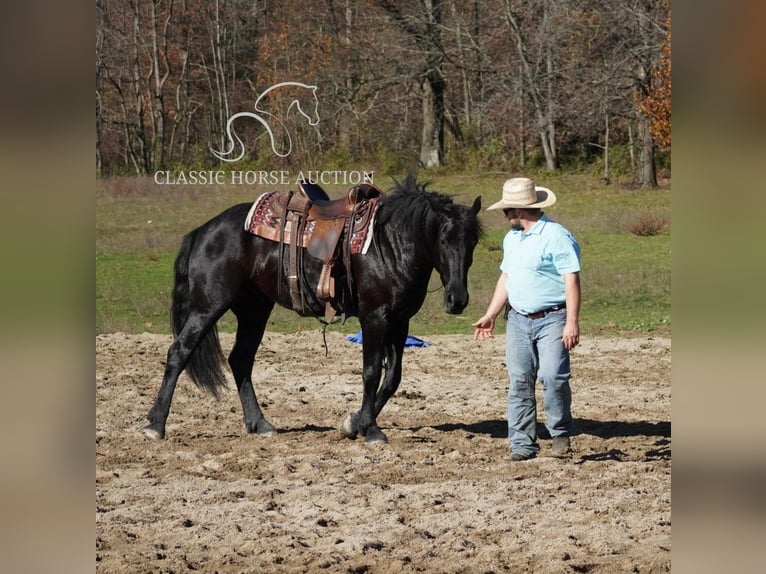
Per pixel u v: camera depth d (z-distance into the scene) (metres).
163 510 7.44
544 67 47.62
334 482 8.27
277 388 13.09
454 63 48.50
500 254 26.98
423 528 6.96
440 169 47.81
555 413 8.93
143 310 20.78
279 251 9.91
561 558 6.23
